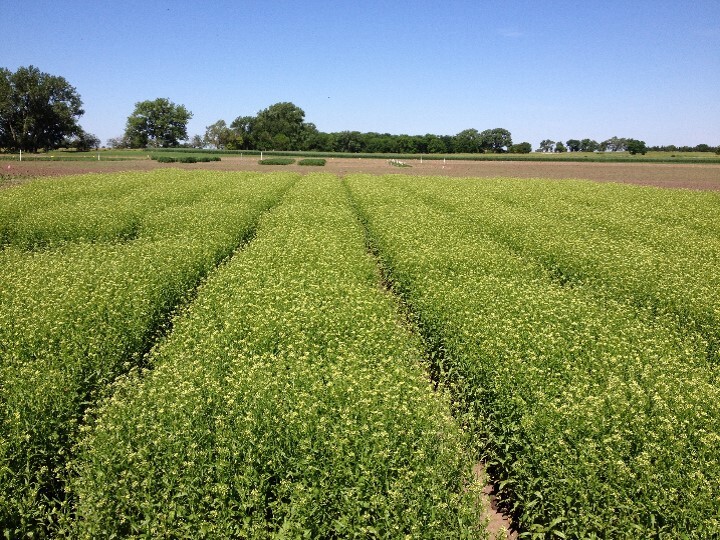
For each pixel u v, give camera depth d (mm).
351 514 6355
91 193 31109
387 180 45594
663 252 19000
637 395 8492
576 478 6738
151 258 16062
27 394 8266
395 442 7188
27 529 6641
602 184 42312
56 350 9977
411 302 13562
